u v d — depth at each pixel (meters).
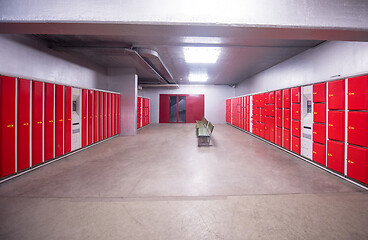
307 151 3.73
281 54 5.38
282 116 4.77
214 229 1.64
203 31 1.97
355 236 1.54
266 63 6.48
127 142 5.87
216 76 9.24
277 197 2.23
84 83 5.76
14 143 2.92
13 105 2.91
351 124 2.70
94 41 4.34
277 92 5.01
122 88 7.23
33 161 3.27
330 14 1.78
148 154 4.36
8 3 1.72
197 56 5.64
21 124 3.04
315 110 3.46
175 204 2.07
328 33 1.97
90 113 5.13
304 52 5.03
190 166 3.45
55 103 3.82
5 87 2.79
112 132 6.58
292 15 1.77
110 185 2.59
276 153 4.45
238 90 11.41
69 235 1.56
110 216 1.83
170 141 6.07
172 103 12.45
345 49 3.70
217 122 12.29
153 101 12.38
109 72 7.21
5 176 2.78
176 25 1.80
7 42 3.34
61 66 4.74
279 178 2.85
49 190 2.42
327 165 3.16
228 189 2.46
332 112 3.05
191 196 2.26
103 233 1.58
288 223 1.72
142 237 1.54
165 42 4.43
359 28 1.81
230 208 1.98
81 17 1.72
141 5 1.73
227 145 5.39
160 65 6.17
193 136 7.12
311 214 1.86
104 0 1.73
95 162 3.71
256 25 1.77
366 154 2.48
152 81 10.94
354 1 1.79
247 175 2.98
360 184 2.56
